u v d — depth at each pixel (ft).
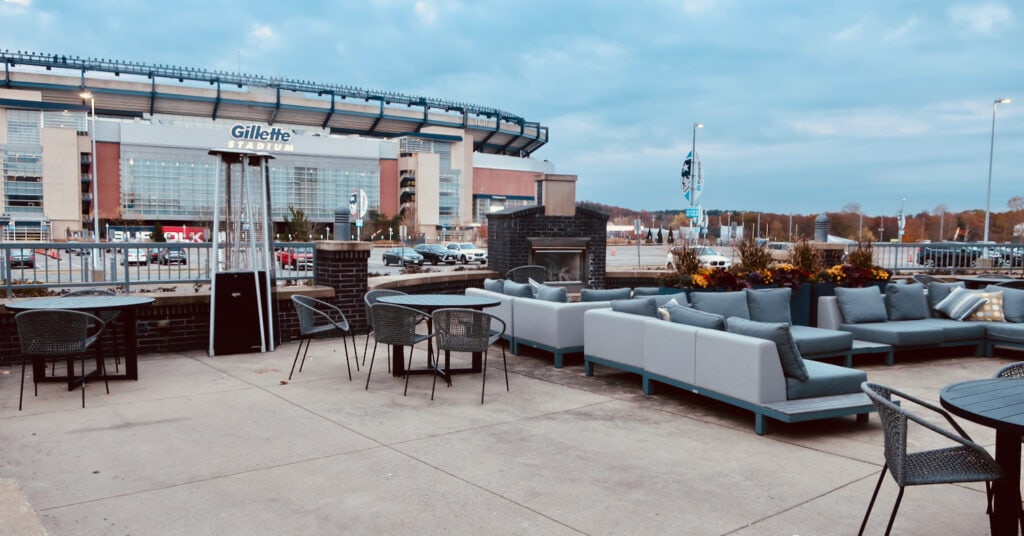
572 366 26.12
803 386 17.76
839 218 283.59
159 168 355.97
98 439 16.30
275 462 14.79
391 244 261.65
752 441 16.61
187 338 28.68
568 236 45.85
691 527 11.60
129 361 22.72
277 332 29.66
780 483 13.74
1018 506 10.03
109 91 411.13
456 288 43.11
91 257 31.37
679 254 36.52
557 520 11.88
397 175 416.46
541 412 19.20
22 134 344.08
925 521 11.88
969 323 29.37
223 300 27.58
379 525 11.64
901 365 27.22
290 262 33.65
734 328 18.65
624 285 48.47
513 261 44.60
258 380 22.98
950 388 11.43
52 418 18.11
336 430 17.22
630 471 14.38
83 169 341.00
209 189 368.89
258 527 11.51
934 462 10.57
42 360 22.12
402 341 21.38
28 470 14.15
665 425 17.94
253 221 29.12
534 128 580.71
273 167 379.76
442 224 428.56
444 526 11.61
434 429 17.40
